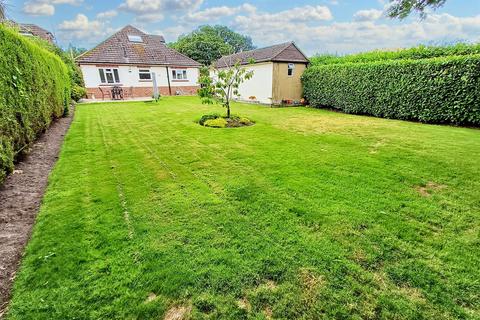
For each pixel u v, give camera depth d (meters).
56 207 2.90
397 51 10.45
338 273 1.94
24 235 2.44
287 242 2.29
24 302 1.71
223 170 4.06
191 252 2.17
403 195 3.17
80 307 1.68
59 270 1.97
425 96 8.41
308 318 1.60
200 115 9.93
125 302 1.72
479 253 2.16
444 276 1.92
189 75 22.28
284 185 3.46
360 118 9.67
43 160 4.62
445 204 2.95
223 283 1.85
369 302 1.70
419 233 2.42
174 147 5.40
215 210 2.84
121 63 18.97
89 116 9.91
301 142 5.77
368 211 2.79
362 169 4.03
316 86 13.44
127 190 3.35
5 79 4.04
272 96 14.37
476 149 4.99
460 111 7.63
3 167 3.48
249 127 7.55
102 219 2.66
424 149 5.07
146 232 2.45
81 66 17.84
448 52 8.74
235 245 2.26
